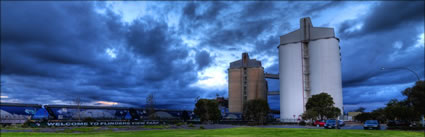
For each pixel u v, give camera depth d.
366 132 27.95
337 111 89.38
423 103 40.53
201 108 102.31
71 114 84.62
